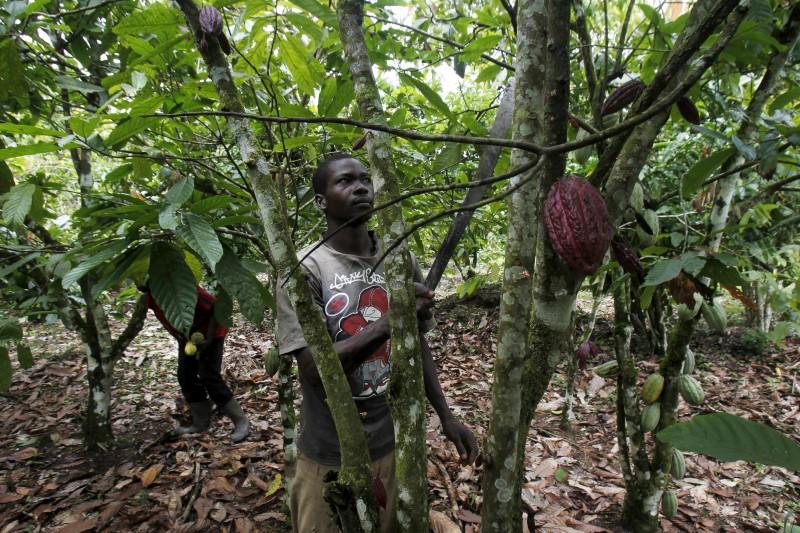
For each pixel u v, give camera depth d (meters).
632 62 2.23
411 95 3.07
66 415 3.72
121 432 3.41
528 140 0.81
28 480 2.82
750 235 3.58
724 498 2.72
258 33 1.60
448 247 1.06
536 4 0.78
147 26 1.32
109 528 2.38
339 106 1.60
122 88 1.83
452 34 2.64
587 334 3.34
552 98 0.77
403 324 0.95
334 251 1.50
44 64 2.14
